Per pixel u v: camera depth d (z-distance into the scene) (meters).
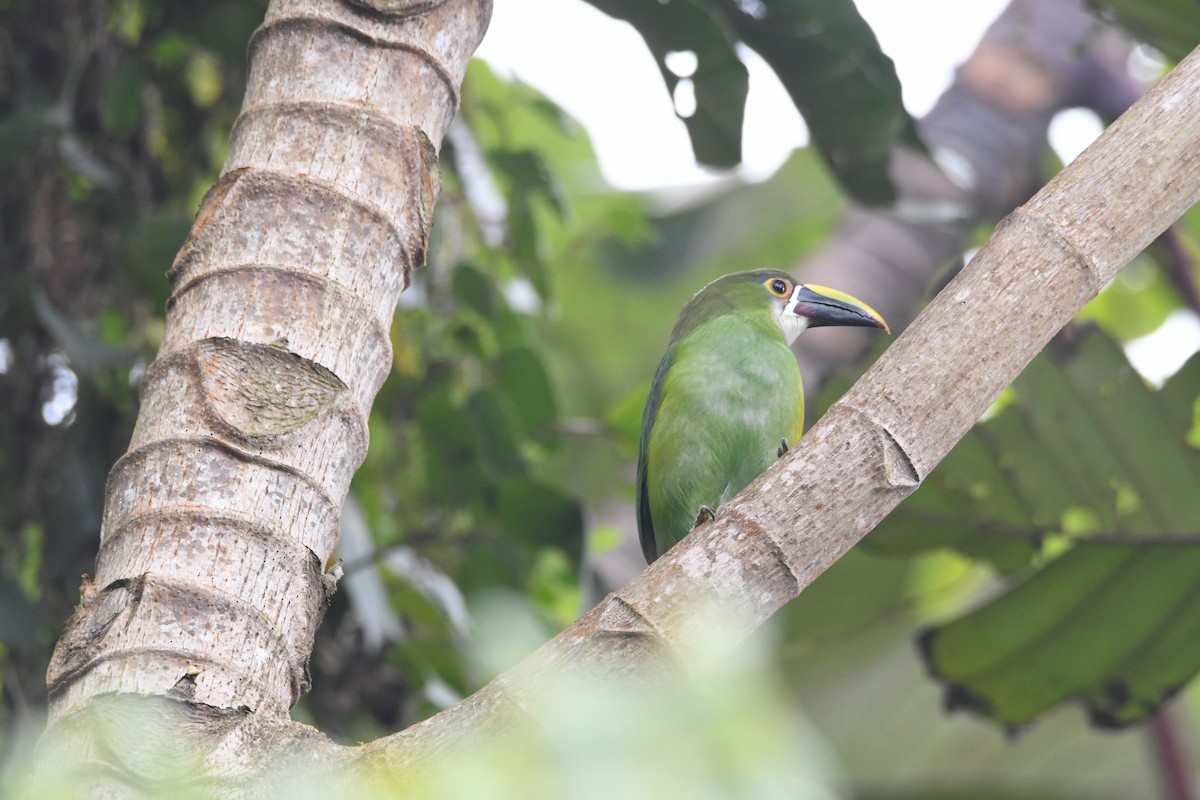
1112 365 7.98
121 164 9.12
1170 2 8.32
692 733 1.96
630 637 3.89
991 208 13.07
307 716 8.20
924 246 13.09
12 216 8.88
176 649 3.92
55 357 8.96
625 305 16.44
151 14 9.01
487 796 2.09
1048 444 8.08
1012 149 13.31
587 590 8.88
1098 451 8.05
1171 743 10.29
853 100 9.10
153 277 8.42
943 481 8.20
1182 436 7.96
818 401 8.37
